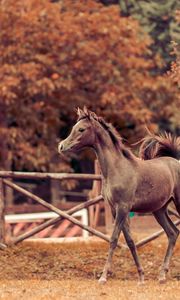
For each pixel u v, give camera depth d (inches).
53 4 1235.9
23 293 553.9
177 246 706.2
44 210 1053.2
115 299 520.1
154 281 626.2
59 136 1387.8
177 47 836.6
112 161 598.9
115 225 595.2
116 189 595.5
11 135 1222.9
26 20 1210.0
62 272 671.1
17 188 697.6
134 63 1253.1
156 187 606.5
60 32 1226.6
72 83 1219.2
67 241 730.8
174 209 704.4
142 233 808.3
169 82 1256.2
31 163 1258.0
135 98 1242.0
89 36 1247.5
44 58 1202.0
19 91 1205.7
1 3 1213.1
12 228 877.8
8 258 682.2
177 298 523.5
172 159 634.2
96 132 599.5
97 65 1237.1
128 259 684.7
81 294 543.5
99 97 1246.9
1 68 1176.8
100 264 680.4
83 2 1290.6
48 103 1239.5
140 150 644.1
